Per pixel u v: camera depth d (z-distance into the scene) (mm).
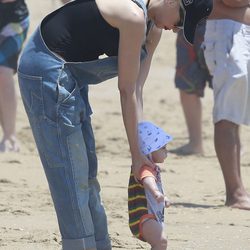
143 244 22203
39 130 18453
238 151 27859
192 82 38844
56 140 18344
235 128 27812
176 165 35781
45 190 29422
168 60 65062
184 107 39500
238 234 23672
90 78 18578
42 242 22125
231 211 26984
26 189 29484
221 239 23016
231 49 27562
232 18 27766
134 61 17859
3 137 38438
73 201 18516
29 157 36250
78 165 18484
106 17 17906
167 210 26844
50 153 18438
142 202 18859
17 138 41375
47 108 18266
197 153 39406
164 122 47031
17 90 52312
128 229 23844
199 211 26797
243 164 36312
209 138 42688
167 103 52188
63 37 18266
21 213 25719
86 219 18688
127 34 17719
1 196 28109
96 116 47906
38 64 18266
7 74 37906
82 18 18188
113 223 24578
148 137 18969
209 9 18203
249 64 27594
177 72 39125
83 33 18188
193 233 23641
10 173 32250
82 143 18531
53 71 18203
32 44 18484
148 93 54938
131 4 17891
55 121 18266
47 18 18469
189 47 38500
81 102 18484
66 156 18375
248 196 27625
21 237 22562
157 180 18859
